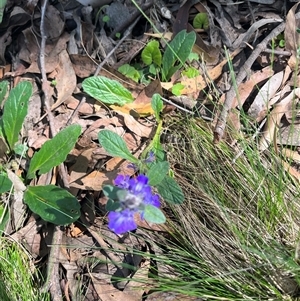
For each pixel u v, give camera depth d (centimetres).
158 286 19
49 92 24
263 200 20
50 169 21
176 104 23
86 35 25
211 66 24
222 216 20
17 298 19
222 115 22
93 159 22
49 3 26
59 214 20
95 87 22
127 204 15
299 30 23
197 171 21
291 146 21
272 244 19
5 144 22
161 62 24
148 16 25
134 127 23
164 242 20
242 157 21
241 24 25
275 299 19
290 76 23
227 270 19
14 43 26
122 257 20
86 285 20
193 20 25
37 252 21
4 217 21
